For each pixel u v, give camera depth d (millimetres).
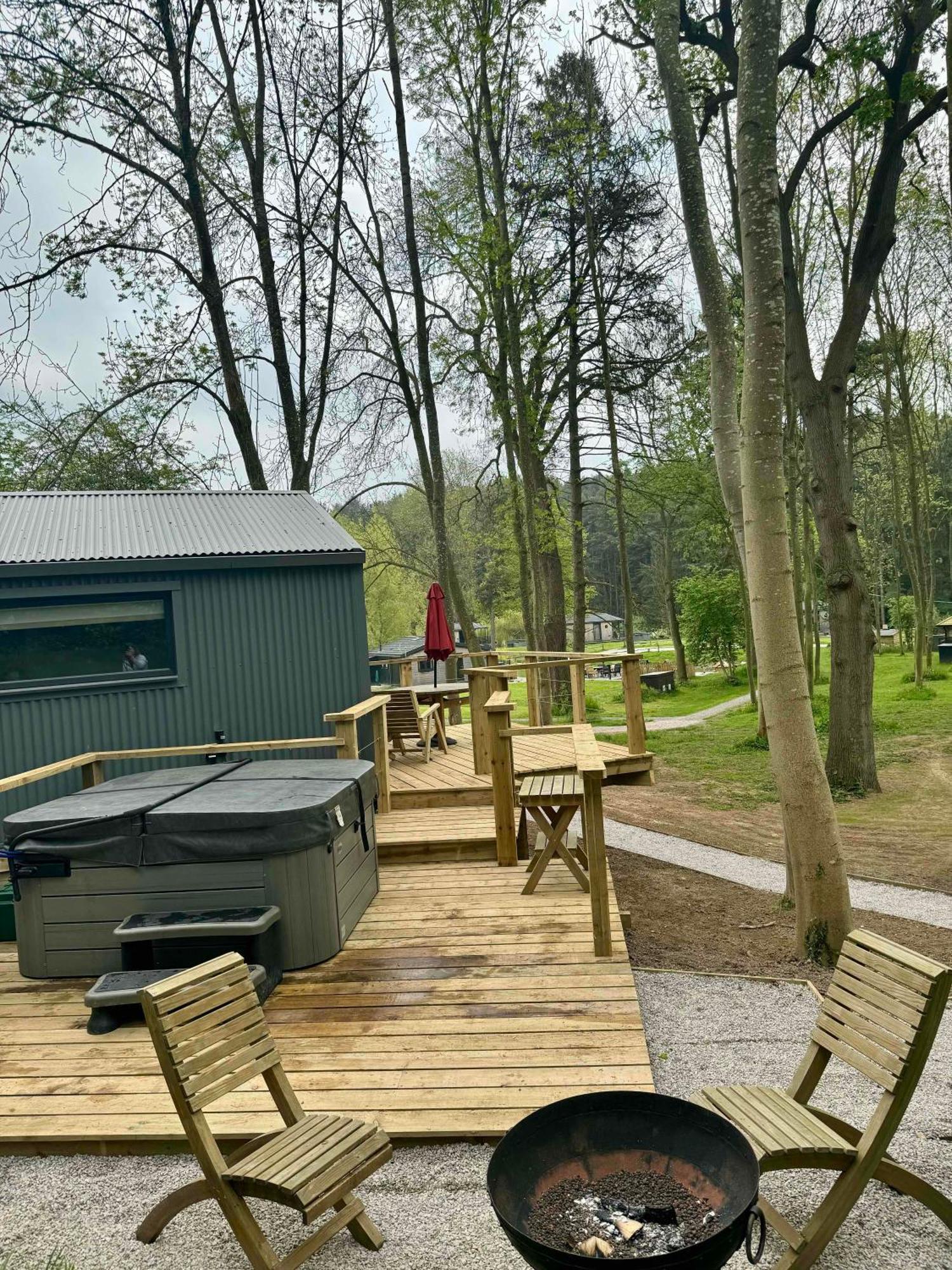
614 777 8188
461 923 5781
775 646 5996
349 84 18156
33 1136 3609
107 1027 4598
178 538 9211
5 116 15781
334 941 5301
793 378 14133
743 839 11203
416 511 36594
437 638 11492
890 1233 3043
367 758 9609
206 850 5117
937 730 18062
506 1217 2211
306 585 9328
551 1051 4035
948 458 36625
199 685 8961
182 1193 2990
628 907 8109
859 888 8797
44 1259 3037
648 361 20891
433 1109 3602
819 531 14148
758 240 5926
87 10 15867
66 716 8438
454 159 17859
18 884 5328
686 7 11430
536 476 23297
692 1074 4254
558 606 25188
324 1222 3182
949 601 46656
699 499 23391
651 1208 2402
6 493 10289
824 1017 3117
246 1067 3021
